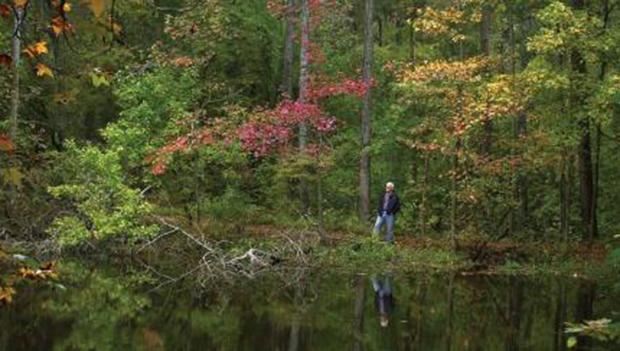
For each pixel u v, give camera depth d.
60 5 3.01
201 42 22.81
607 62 20.06
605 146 24.75
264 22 26.86
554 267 19.44
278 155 21.55
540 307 14.25
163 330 11.34
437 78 19.38
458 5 21.25
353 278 17.56
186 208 20.50
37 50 3.21
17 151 3.84
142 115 20.00
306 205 23.47
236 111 20.48
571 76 19.00
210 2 22.02
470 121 18.75
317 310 13.49
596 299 15.25
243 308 13.50
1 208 17.58
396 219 24.53
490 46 27.12
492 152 22.75
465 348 10.60
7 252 4.06
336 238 20.70
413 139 25.33
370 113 24.14
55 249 17.72
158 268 17.78
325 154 20.98
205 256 17.59
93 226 18.12
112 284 15.34
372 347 10.59
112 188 17.95
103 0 2.54
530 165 20.38
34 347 9.84
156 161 18.97
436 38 28.19
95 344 10.18
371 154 25.42
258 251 17.94
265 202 24.39
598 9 20.56
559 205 25.36
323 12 23.28
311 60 22.77
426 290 16.12
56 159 18.50
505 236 22.56
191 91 21.30
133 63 22.73
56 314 12.12
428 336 11.41
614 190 24.86
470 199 20.19
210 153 19.91
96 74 3.65
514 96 18.75
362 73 25.22
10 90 19.34
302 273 17.89
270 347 10.43
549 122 19.92
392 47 29.61
